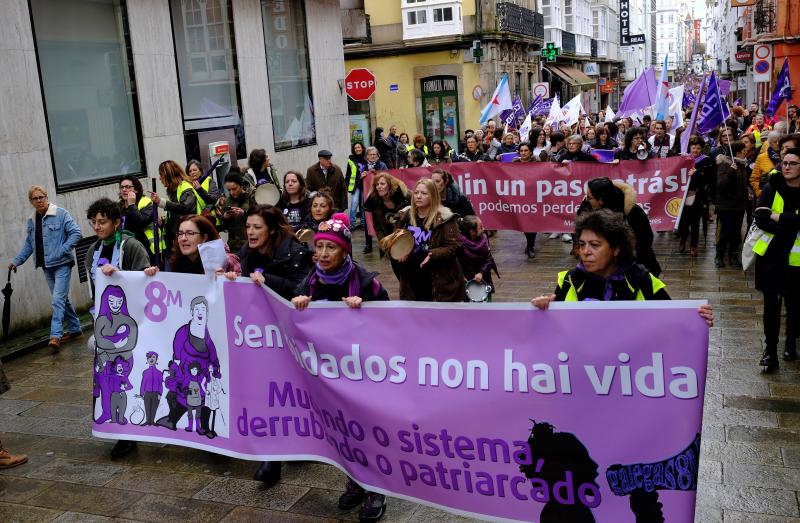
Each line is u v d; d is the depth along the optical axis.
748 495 4.56
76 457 5.59
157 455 5.54
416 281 5.99
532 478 3.81
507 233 14.45
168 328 5.14
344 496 4.65
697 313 3.43
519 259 11.88
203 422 5.07
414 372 4.05
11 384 7.32
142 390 5.27
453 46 30.30
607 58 61.41
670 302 3.46
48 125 9.58
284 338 4.62
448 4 29.69
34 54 9.23
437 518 4.50
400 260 5.41
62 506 4.87
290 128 15.67
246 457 4.91
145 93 11.32
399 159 19.47
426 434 4.04
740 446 5.20
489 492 3.93
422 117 31.42
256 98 14.20
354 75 17.39
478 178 12.01
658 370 3.51
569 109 20.77
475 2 29.92
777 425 5.49
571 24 48.91
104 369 5.37
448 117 31.17
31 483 5.20
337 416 4.34
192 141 12.41
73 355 8.17
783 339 7.36
